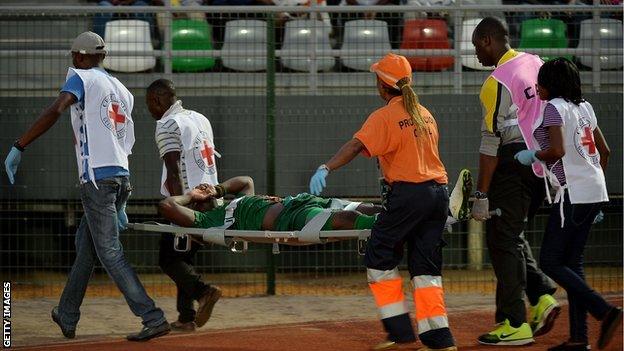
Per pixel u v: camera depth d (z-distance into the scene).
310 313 34.09
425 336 25.30
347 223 26.70
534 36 42.94
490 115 26.58
